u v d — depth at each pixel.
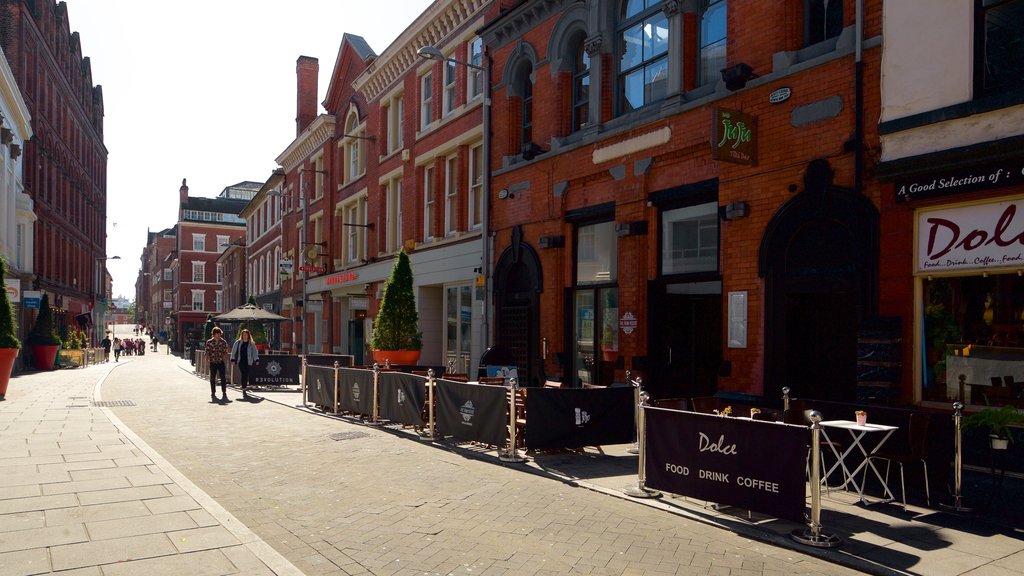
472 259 18.05
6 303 16.20
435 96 20.64
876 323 8.11
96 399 16.50
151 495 6.59
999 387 7.36
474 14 18.41
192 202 84.25
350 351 28.80
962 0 7.58
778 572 4.80
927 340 7.98
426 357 21.12
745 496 5.76
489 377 11.75
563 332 14.45
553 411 8.80
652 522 6.02
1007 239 7.19
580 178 13.84
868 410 7.36
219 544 5.15
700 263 11.44
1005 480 7.22
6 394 17.22
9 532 5.40
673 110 11.48
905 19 8.08
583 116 14.25
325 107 31.98
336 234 30.92
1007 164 7.12
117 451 8.89
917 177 7.89
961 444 6.93
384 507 6.54
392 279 17.67
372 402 12.14
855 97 8.70
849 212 8.76
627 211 12.55
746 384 10.04
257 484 7.53
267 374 19.38
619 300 12.59
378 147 25.38
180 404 15.55
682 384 12.38
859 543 5.36
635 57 12.87
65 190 43.91
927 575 4.69
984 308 7.53
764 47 10.07
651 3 12.61
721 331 11.51
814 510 5.33
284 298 39.28
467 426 9.49
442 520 6.10
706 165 11.05
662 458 6.59
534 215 15.18
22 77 32.25
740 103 10.35
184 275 81.00
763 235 9.86
